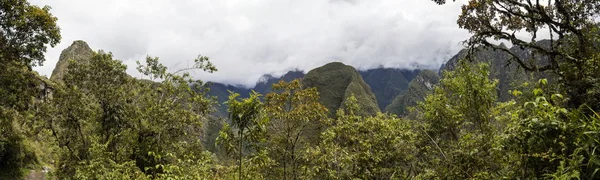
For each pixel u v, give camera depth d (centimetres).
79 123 1770
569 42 905
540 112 447
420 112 1154
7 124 1884
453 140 1010
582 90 725
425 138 1084
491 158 725
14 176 1997
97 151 1200
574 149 413
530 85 752
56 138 1777
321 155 975
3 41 1500
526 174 477
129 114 1847
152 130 1769
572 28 878
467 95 851
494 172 705
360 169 1037
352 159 1022
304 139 1005
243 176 820
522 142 464
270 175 947
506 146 509
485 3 1049
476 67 877
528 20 1039
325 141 973
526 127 459
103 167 1112
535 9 942
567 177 367
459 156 819
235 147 748
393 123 1111
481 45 1019
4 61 1548
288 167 952
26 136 2245
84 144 1709
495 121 855
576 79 757
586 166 377
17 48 1507
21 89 1692
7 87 1608
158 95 1994
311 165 988
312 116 912
